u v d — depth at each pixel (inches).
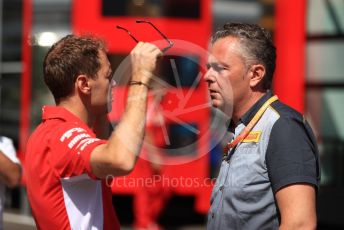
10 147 380.5
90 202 259.0
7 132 900.6
